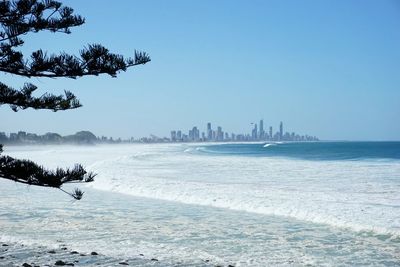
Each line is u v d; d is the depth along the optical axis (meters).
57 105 7.27
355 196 17.94
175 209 16.34
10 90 6.96
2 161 6.68
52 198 19.47
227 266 8.38
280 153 85.56
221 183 23.70
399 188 21.05
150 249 9.99
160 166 39.09
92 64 6.78
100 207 16.78
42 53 6.73
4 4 7.00
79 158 63.03
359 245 10.50
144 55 7.04
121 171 32.59
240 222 13.57
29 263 8.18
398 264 8.84
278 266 8.70
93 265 8.21
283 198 17.45
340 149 113.38
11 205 17.17
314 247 10.30
